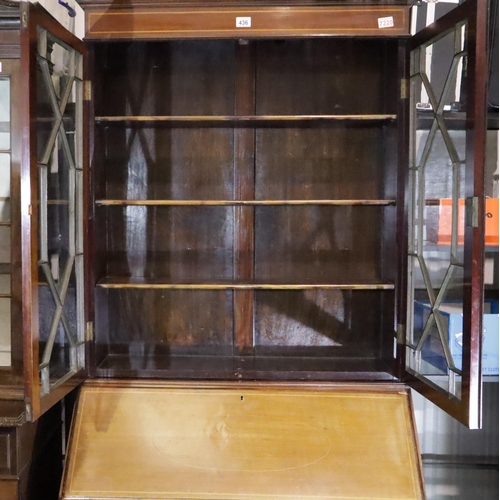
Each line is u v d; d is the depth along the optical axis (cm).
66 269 171
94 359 184
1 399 170
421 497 160
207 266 210
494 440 222
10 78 167
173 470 166
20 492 161
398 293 181
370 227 208
